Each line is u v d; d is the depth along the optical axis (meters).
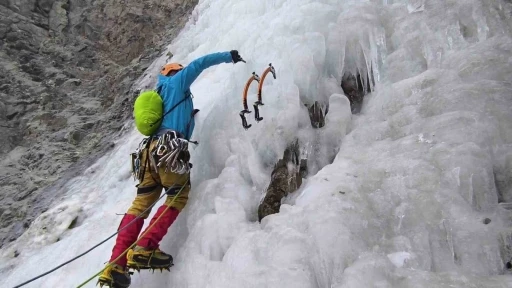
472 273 2.29
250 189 3.45
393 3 4.37
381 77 3.79
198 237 3.13
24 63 8.77
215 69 5.27
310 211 2.74
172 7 9.66
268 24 4.71
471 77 3.24
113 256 3.01
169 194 3.27
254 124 3.64
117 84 7.91
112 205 4.58
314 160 3.47
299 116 3.59
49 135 6.93
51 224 4.69
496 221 2.45
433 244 2.47
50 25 9.82
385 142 3.18
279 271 2.50
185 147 3.29
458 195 2.59
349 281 2.29
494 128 2.81
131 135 5.94
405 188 2.73
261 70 3.99
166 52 7.68
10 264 4.43
